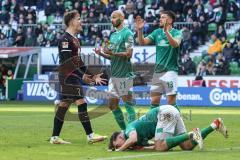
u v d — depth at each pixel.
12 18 95.81
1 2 100.25
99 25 88.44
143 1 89.44
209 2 86.56
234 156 24.91
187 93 74.06
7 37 94.19
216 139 32.38
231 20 86.19
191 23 84.94
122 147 26.78
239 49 80.94
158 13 86.94
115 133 27.23
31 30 92.38
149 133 27.02
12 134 35.25
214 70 78.06
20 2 97.56
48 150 27.31
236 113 58.62
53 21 95.56
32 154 25.81
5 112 59.38
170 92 31.88
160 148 26.66
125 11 89.31
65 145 29.52
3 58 90.12
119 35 31.50
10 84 85.50
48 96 82.12
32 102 79.25
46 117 51.81
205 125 43.41
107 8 90.62
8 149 27.62
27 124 43.56
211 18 85.19
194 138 26.67
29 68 92.56
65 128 39.00
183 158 24.09
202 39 84.25
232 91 71.94
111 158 24.22
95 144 30.05
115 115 31.56
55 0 95.56
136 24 32.00
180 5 86.19
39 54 89.12
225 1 86.06
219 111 61.78
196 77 75.50
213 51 81.94
